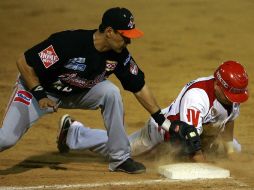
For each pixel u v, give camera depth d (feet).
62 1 228.63
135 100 115.34
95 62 66.23
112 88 69.00
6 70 139.85
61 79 67.41
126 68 68.28
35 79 65.72
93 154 83.35
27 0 227.61
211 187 64.28
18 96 68.08
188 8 214.07
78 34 65.72
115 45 65.31
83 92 69.77
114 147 70.74
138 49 163.02
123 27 64.49
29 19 201.98
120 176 69.92
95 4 226.58
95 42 65.62
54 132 95.55
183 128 68.39
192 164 69.72
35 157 81.30
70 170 74.13
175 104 73.46
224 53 157.99
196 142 68.23
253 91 121.08
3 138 67.77
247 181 67.05
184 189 63.46
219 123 73.31
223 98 70.49
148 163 77.87
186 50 161.17
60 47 65.05
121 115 69.67
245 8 212.43
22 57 65.72
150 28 187.73
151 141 76.84
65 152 83.25
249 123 100.99
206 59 151.74
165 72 138.82
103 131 75.72
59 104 70.23
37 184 66.59
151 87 125.08
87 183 66.80
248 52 159.63
